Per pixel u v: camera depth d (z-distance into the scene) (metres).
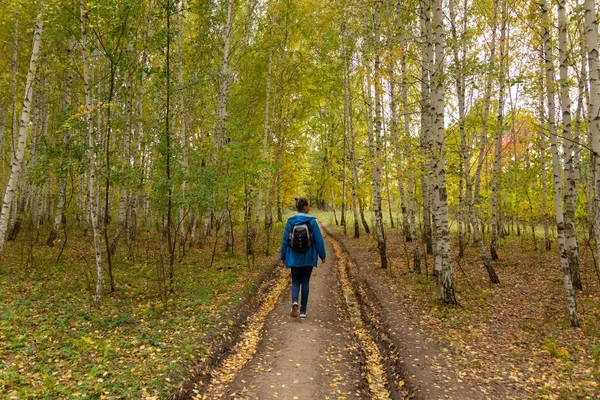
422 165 7.66
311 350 5.20
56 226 13.37
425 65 9.12
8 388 3.55
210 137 15.19
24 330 5.12
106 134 8.27
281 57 16.08
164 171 8.26
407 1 9.90
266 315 7.12
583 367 4.47
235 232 22.34
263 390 4.07
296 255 6.28
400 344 5.25
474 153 16.52
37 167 7.65
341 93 19.25
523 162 18.11
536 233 23.34
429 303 7.57
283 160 24.28
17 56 12.65
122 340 5.06
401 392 4.11
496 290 9.06
